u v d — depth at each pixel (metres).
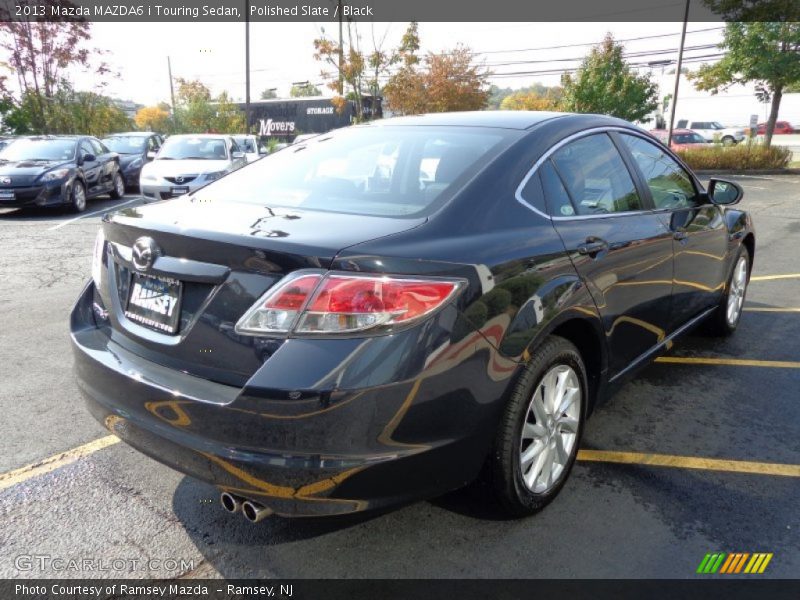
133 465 3.22
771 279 7.20
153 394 2.28
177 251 2.33
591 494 2.96
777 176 22.42
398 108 26.75
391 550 2.57
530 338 2.48
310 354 2.02
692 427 3.63
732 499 2.93
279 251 2.09
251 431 2.07
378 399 2.04
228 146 14.33
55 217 12.34
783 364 4.57
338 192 2.82
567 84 28.30
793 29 22.58
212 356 2.22
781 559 2.52
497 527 2.71
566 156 3.06
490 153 2.82
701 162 24.47
